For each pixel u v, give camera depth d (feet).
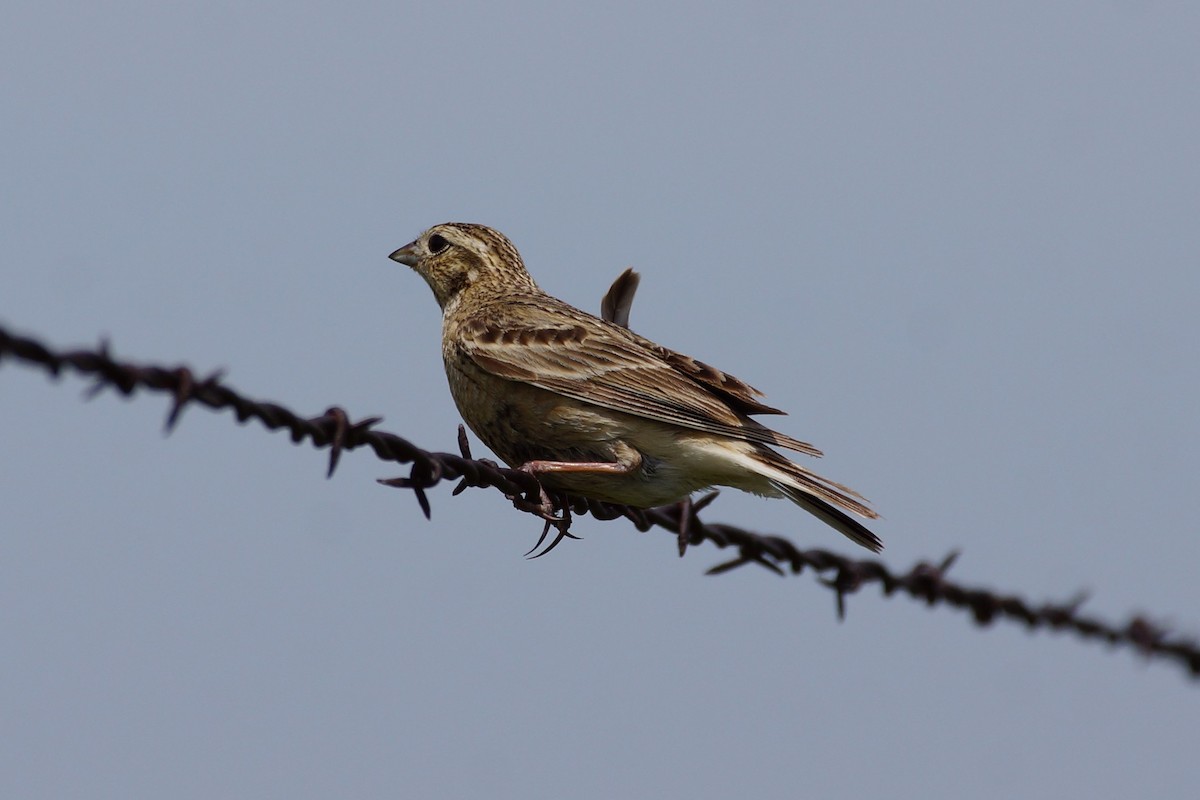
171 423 26.37
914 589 38.14
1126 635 38.40
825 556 37.76
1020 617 38.52
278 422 29.32
